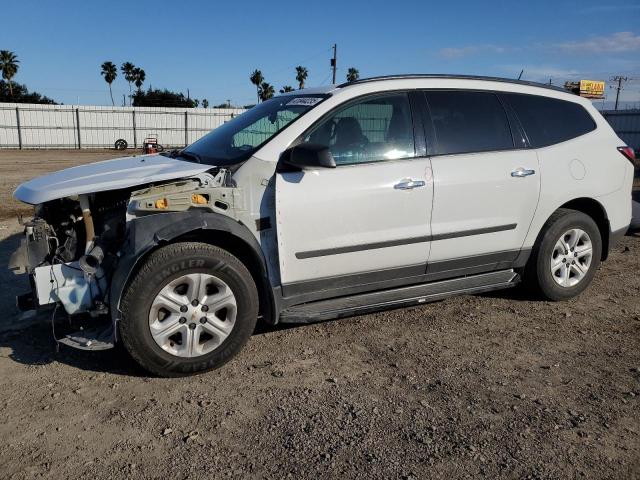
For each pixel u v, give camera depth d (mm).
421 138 4445
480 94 4812
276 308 4031
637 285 5859
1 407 3346
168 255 3578
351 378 3746
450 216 4500
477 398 3494
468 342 4355
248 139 4320
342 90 4328
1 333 4410
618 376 3811
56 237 3822
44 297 3668
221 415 3285
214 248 3725
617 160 5352
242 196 3873
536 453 2928
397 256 4359
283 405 3398
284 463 2838
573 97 5352
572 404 3432
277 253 3953
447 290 4645
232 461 2857
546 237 5008
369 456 2896
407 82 4547
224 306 3775
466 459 2873
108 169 4180
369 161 4234
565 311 5051
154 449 2957
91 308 3734
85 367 3875
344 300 4324
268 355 4090
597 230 5277
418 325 4688
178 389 3592
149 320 3578
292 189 3928
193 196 3742
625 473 2777
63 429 3127
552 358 4090
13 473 2746
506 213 4758
